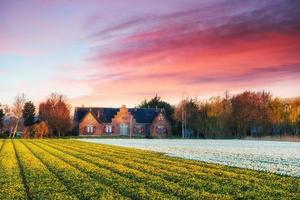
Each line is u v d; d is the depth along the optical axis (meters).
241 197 20.27
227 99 140.25
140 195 20.53
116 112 151.50
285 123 140.88
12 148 58.12
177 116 146.38
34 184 23.80
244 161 41.12
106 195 20.34
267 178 27.64
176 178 26.72
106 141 97.00
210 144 84.75
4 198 19.56
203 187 23.33
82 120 143.50
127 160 40.03
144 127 150.25
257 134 145.00
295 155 50.38
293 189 23.12
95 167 32.69
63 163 35.69
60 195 20.31
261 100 143.25
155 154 49.84
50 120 126.00
